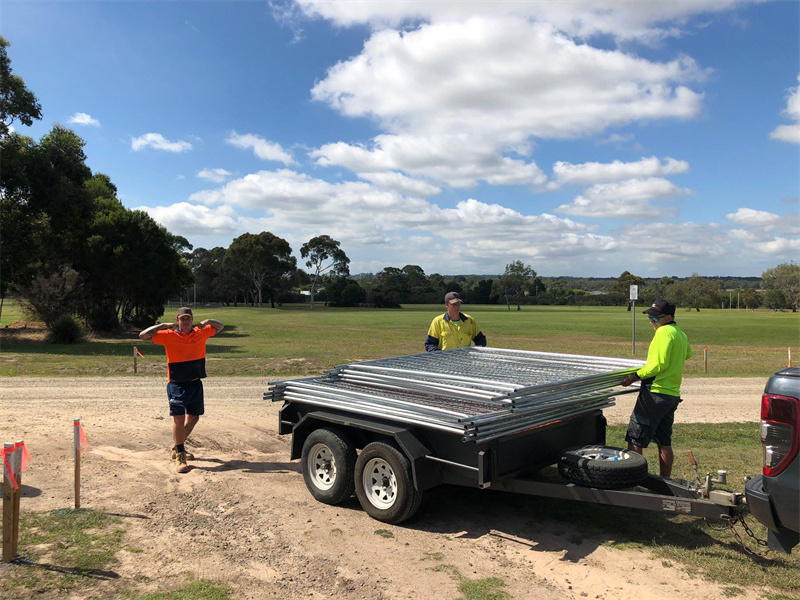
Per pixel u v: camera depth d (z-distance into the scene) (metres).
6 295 33.25
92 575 4.00
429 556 4.51
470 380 4.95
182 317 6.71
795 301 125.44
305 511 5.47
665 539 4.79
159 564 4.26
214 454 7.54
